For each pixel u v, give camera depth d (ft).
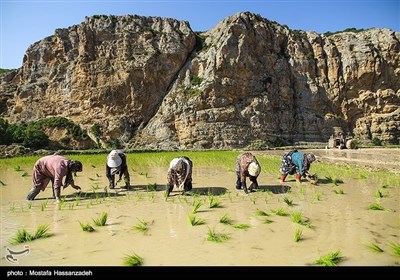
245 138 196.13
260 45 226.79
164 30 230.27
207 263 16.05
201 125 193.06
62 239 19.92
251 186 35.40
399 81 234.17
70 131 185.98
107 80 207.72
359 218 23.59
